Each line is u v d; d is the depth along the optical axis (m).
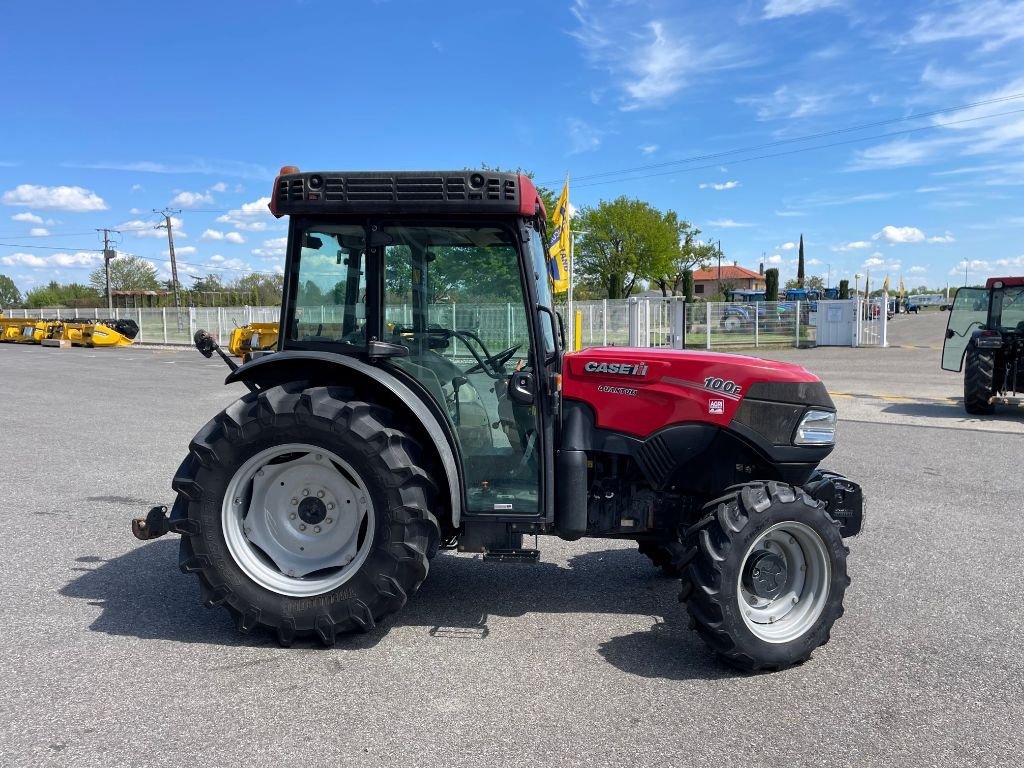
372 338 3.60
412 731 2.80
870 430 9.66
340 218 3.58
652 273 56.91
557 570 4.65
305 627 3.44
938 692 3.17
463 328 3.62
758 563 3.36
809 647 3.36
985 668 3.39
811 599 3.44
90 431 9.52
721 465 3.79
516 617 3.91
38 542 5.06
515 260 3.56
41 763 2.58
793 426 3.69
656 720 2.91
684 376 3.68
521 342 3.59
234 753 2.65
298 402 3.39
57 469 7.36
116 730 2.79
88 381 15.77
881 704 3.06
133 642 3.54
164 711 2.93
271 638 3.61
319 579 3.51
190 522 3.46
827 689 3.19
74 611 3.91
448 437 3.62
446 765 2.59
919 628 3.83
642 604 4.12
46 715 2.89
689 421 3.66
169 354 25.47
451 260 3.59
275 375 3.71
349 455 3.39
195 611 3.93
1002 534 5.37
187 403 12.20
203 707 2.96
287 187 3.45
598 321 25.19
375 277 3.58
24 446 8.52
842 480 3.94
